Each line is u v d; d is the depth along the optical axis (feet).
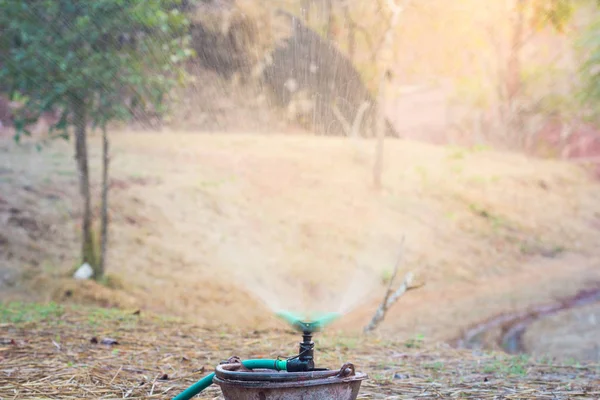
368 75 45.83
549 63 75.15
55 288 33.24
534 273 47.80
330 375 8.30
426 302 39.06
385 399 12.57
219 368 8.59
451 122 71.82
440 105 70.79
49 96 30.48
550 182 64.64
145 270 37.68
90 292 32.91
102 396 12.42
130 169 46.73
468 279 45.06
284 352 17.40
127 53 26.96
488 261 48.70
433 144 67.92
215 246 41.50
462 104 72.38
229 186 47.62
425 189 55.47
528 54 74.13
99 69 28.02
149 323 21.25
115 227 41.27
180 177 47.16
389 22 44.78
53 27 28.53
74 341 17.49
